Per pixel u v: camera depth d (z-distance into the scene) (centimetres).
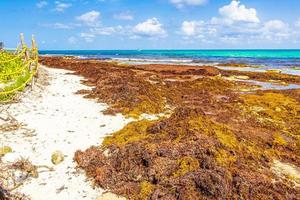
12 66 1873
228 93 2225
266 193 783
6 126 1221
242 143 1041
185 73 3253
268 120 1537
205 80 2639
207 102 1898
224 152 904
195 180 767
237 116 1578
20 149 1031
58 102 1681
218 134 1016
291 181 884
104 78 2328
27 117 1360
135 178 842
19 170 897
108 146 1003
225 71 3547
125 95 1764
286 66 4919
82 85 2238
